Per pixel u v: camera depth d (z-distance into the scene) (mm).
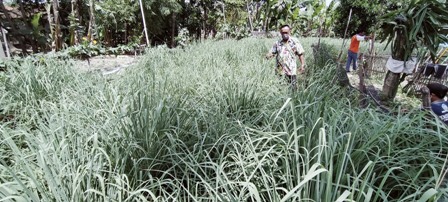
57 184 1233
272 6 18906
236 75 3492
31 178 1152
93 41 9398
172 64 4500
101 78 3221
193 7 17891
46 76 3057
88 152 1556
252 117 2246
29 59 3422
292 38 3883
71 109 2184
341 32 21875
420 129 1672
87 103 2402
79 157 1453
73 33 9555
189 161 1668
